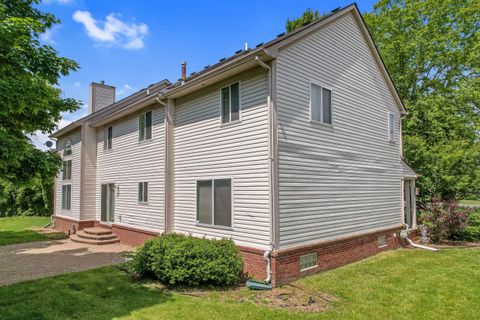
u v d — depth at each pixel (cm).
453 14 1916
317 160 929
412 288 767
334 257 957
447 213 1478
